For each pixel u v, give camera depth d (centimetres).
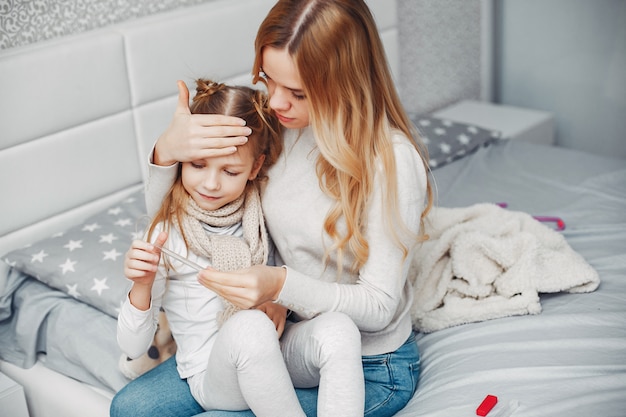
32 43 196
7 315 185
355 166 131
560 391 135
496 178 237
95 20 208
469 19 313
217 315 139
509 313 162
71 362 172
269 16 128
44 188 196
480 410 131
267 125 141
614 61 291
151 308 136
